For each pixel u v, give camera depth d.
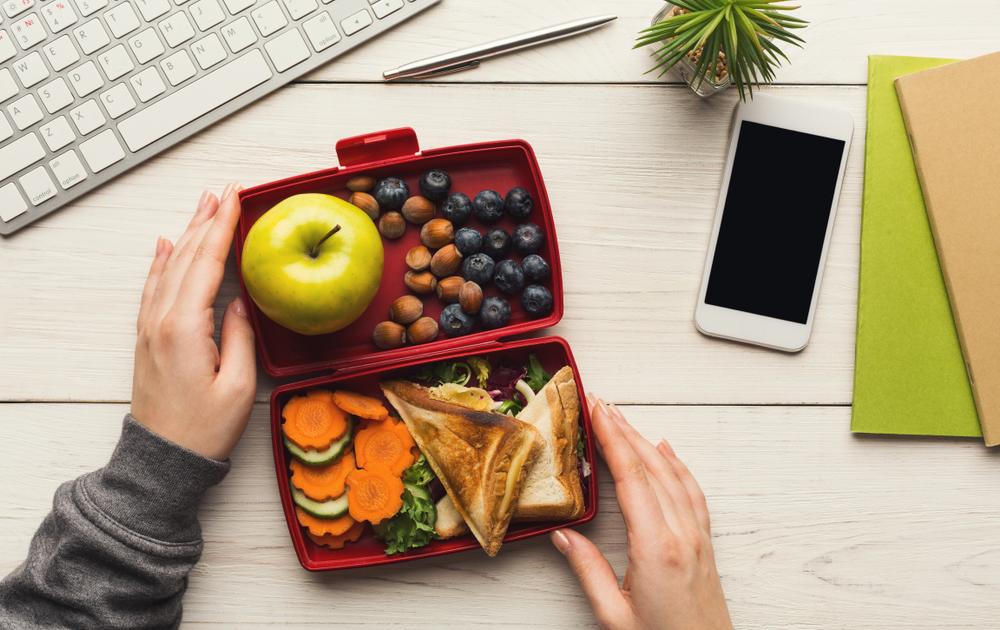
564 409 0.93
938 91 1.02
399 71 1.01
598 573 0.93
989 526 1.06
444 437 0.91
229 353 0.89
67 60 0.94
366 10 0.99
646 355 1.04
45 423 1.00
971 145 1.01
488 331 0.96
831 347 1.05
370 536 0.98
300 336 0.98
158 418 0.87
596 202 1.04
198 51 0.97
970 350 1.02
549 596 1.02
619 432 0.93
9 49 0.94
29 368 1.00
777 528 1.05
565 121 1.04
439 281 0.97
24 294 0.99
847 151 1.02
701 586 0.92
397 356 0.95
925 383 1.04
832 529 1.05
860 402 1.04
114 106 0.96
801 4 1.04
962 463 1.06
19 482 0.99
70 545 0.85
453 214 0.95
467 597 1.01
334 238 0.86
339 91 1.01
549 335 1.03
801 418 1.05
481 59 1.02
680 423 1.04
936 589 1.05
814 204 1.02
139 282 1.00
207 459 0.87
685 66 1.00
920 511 1.06
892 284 1.04
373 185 0.96
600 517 1.02
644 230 1.04
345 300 0.86
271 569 1.00
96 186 0.97
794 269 1.03
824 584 1.05
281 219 0.85
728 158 1.02
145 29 0.95
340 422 0.93
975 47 1.05
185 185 1.00
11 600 0.87
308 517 0.94
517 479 0.90
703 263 1.04
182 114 0.97
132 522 0.85
